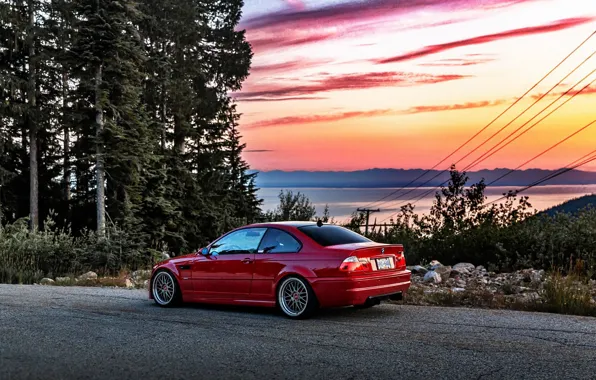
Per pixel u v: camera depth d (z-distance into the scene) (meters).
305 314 9.00
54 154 39.53
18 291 13.55
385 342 7.29
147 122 32.97
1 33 35.16
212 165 40.91
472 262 17.83
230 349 6.96
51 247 20.66
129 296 12.47
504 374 5.79
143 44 35.28
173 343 7.32
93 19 28.59
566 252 16.09
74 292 13.29
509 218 18.94
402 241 19.19
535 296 11.09
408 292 11.75
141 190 31.55
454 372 5.88
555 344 7.11
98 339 7.59
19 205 37.78
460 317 9.09
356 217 22.30
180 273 10.59
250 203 42.44
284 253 9.38
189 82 40.34
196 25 41.53
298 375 5.80
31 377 5.73
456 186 21.05
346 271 8.70
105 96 28.92
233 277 9.88
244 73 45.12
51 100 37.12
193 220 35.81
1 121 34.41
